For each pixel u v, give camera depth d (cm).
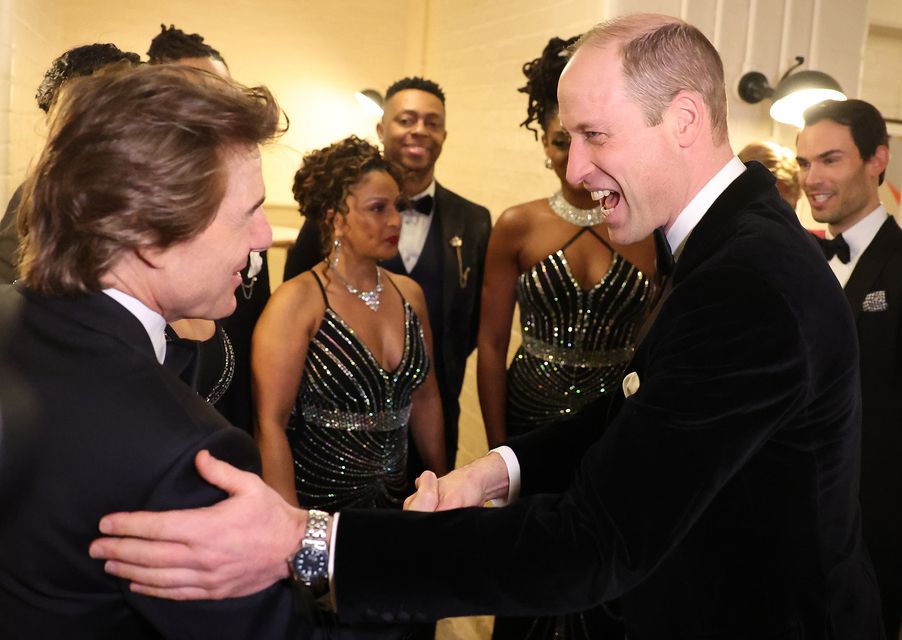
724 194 127
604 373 247
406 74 541
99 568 91
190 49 207
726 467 111
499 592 112
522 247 253
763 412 112
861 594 139
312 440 211
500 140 392
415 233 291
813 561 124
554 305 245
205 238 98
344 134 552
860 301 236
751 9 310
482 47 412
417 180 292
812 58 320
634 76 124
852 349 123
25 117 309
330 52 541
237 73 529
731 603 125
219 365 174
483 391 263
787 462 122
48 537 89
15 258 161
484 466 155
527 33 364
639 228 132
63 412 90
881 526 229
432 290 289
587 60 127
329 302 209
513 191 380
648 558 111
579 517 114
